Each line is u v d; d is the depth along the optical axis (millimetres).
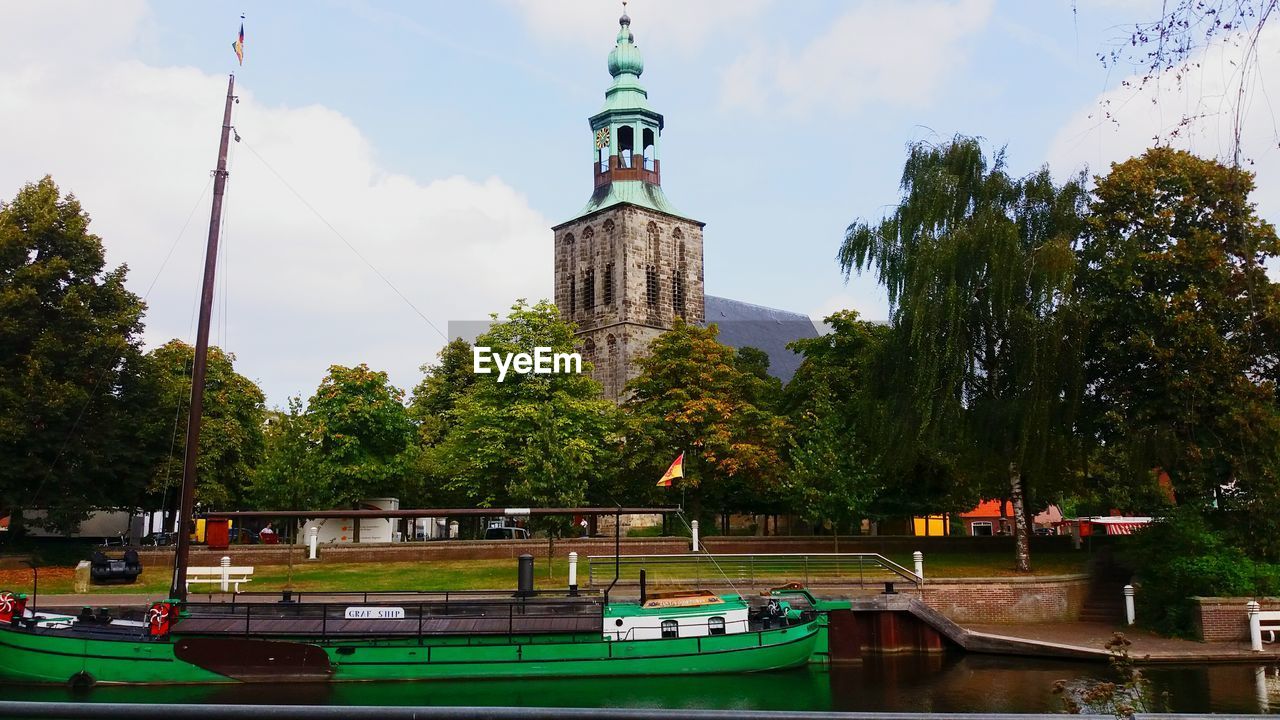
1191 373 41844
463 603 31000
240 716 3150
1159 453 41375
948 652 35062
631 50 117438
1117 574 43312
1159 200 45344
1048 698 26125
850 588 38219
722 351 66062
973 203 44719
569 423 57594
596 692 27750
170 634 28594
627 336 109875
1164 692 26406
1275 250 40844
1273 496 39000
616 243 112000
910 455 44094
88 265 48562
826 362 66438
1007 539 55531
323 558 46688
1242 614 34375
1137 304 43156
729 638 30625
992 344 43031
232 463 63406
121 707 3162
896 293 44344
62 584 40281
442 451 67312
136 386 48844
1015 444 42000
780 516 83625
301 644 28938
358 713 3164
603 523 82438
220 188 36406
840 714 3449
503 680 29469
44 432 45406
